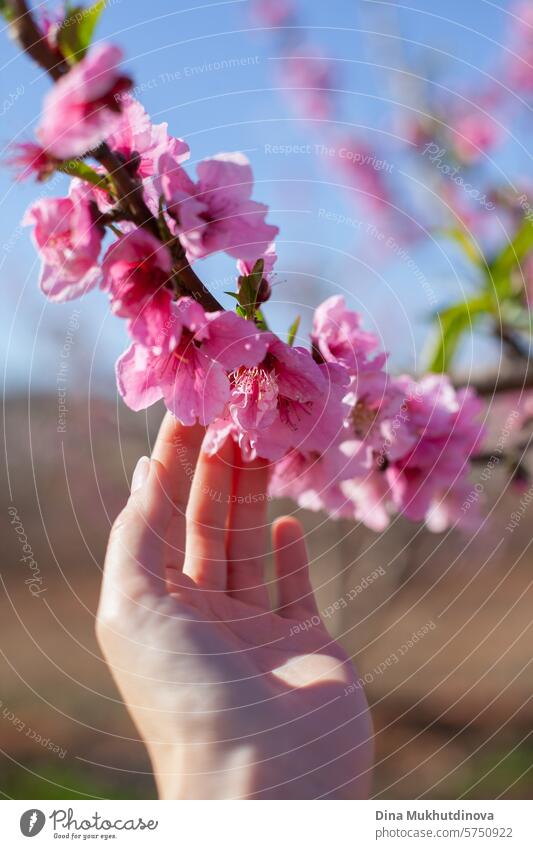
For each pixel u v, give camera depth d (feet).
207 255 0.74
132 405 0.81
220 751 0.86
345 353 0.97
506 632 4.03
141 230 0.71
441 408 1.15
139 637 0.88
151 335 0.74
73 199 0.72
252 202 0.76
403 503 1.16
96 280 0.73
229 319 0.77
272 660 0.99
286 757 0.88
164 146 0.78
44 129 0.65
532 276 1.47
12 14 0.67
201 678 0.87
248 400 0.86
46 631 4.24
